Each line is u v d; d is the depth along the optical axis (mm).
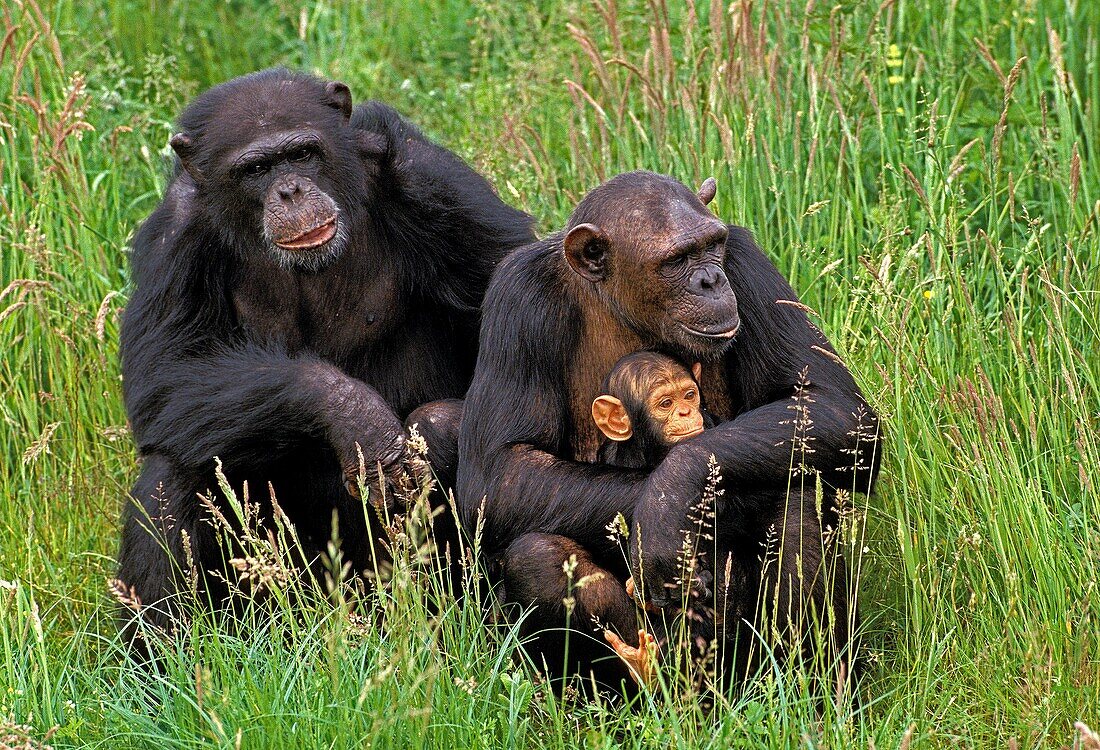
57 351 14008
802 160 14008
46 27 15703
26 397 13828
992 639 9695
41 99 15078
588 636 9555
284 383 10914
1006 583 9922
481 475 10000
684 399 9766
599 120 14812
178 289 11438
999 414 10336
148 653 10789
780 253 13219
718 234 9672
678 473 9273
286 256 10828
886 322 11516
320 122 11242
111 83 18266
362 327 11664
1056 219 13227
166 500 11227
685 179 13703
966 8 15281
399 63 19266
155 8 20453
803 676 8750
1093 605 9586
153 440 11320
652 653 8758
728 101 14203
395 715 8516
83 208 14727
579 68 16703
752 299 10117
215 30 20547
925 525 10586
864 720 9234
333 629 9078
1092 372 11383
